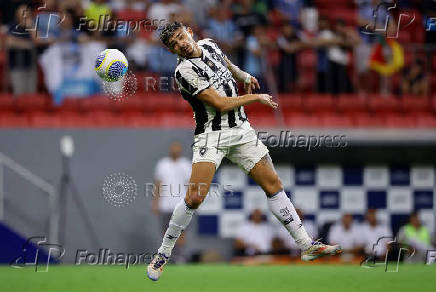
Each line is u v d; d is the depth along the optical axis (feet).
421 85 123.54
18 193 102.06
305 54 122.11
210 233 103.45
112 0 120.16
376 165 107.34
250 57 116.06
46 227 101.81
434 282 63.36
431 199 108.17
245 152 56.75
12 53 116.37
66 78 114.83
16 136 102.73
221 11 118.83
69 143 102.73
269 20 123.54
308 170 106.32
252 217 102.06
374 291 57.47
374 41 122.72
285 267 78.74
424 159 107.14
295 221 56.95
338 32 123.13
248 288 59.67
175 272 73.15
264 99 54.75
